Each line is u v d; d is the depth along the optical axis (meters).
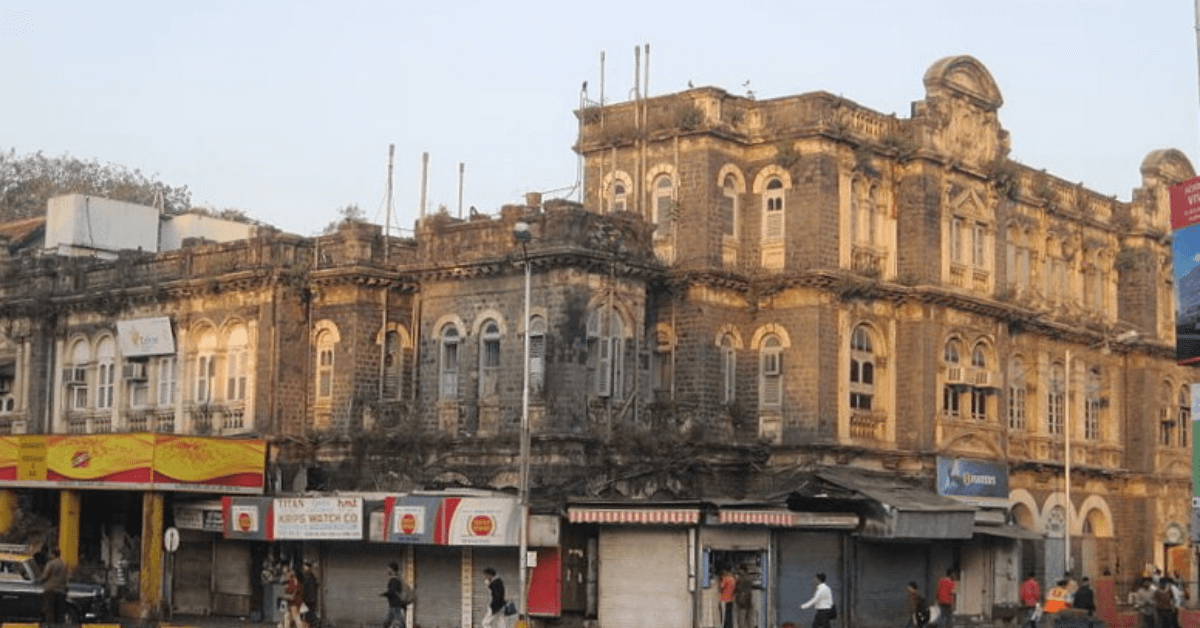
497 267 47.75
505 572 42.72
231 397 52.47
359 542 45.19
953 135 53.81
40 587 40.03
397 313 50.81
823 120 49.94
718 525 42.09
